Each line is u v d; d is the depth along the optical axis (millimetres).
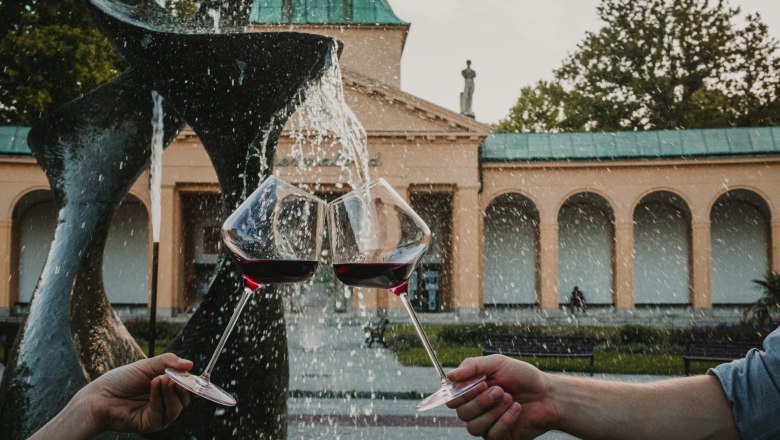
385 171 36125
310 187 34656
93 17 3246
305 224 1663
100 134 3701
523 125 50188
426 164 36469
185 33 3164
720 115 45344
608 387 1516
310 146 34469
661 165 36906
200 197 39000
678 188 36875
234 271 3350
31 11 30156
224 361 3293
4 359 15133
